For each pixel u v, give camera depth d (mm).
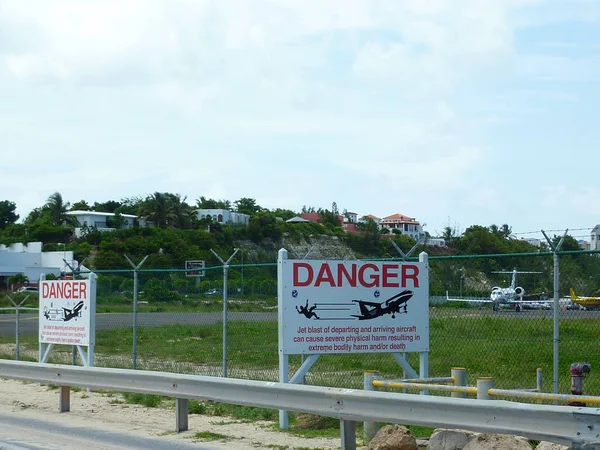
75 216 106312
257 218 98062
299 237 95625
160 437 10664
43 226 97938
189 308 29875
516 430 7426
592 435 6902
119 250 84688
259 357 20750
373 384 10195
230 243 93062
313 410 9172
